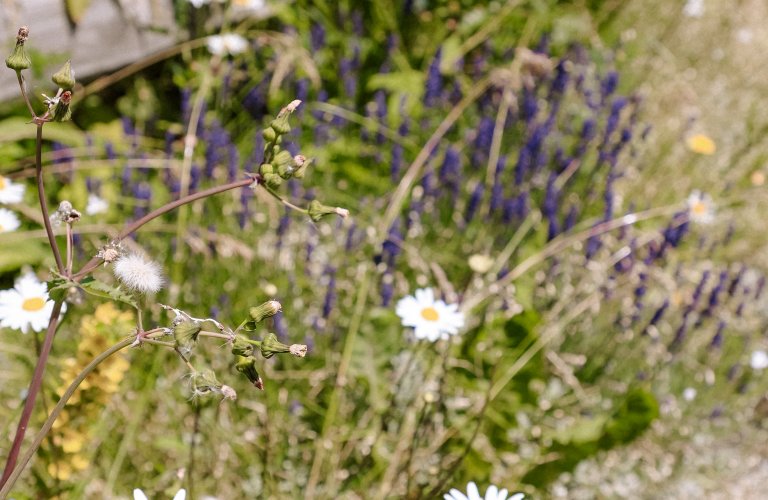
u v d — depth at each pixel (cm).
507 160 355
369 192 350
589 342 304
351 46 391
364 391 262
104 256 134
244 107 372
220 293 287
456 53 404
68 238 139
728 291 309
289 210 299
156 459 241
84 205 314
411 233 316
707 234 372
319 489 248
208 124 360
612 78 378
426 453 247
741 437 299
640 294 292
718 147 416
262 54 387
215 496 240
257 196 314
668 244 311
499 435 258
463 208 347
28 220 302
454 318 236
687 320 320
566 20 433
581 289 309
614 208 357
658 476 276
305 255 293
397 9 417
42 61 328
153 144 360
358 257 313
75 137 333
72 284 132
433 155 351
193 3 343
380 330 262
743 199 390
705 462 285
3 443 226
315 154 344
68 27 336
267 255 304
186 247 286
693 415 300
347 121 367
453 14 428
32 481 215
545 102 397
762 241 378
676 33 481
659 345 306
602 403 290
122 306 256
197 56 379
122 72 351
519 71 376
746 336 321
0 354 253
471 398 267
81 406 198
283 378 265
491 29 417
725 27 488
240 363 130
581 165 365
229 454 247
